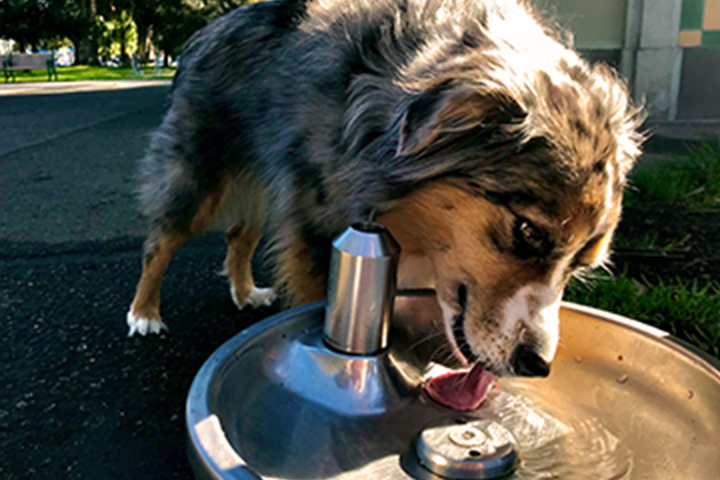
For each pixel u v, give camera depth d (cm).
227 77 64
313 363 37
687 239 90
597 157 42
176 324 71
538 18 56
